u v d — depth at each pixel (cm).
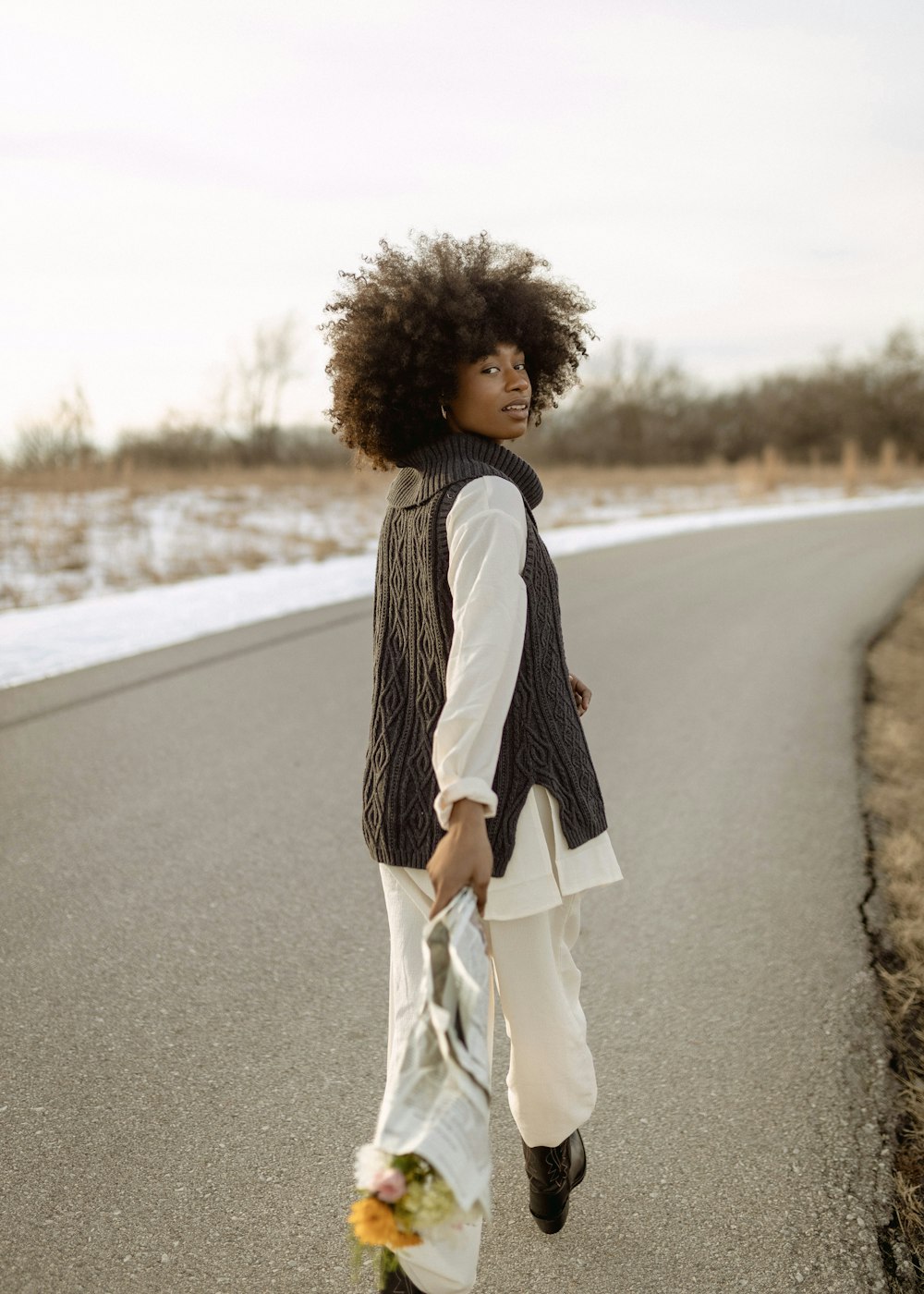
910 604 1036
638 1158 223
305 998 293
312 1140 229
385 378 173
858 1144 225
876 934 328
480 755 144
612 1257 194
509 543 152
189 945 325
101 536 1520
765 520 2216
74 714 609
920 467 4781
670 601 1053
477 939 136
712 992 294
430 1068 129
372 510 2056
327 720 594
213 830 425
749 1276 189
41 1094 246
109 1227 201
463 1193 118
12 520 1536
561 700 166
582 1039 176
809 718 600
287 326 3700
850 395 5562
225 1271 191
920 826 425
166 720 595
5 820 436
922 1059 258
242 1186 214
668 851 402
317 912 349
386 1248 146
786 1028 273
